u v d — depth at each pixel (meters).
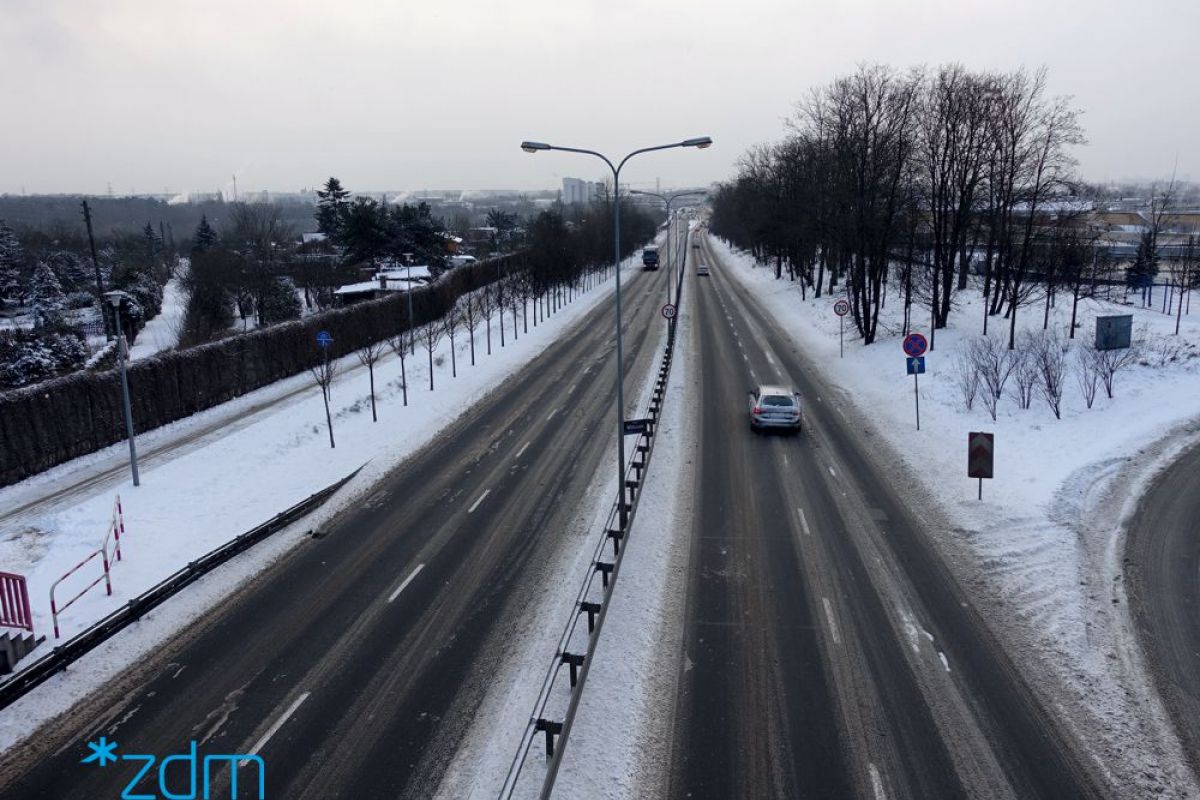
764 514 17.72
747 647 12.14
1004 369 27.86
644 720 10.41
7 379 36.62
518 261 68.88
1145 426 22.02
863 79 45.44
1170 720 10.18
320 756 9.87
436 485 20.61
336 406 30.25
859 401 28.78
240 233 91.56
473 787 9.26
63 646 12.14
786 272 78.56
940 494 18.64
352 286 61.50
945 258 38.47
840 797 8.97
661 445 23.34
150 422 27.48
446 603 13.92
